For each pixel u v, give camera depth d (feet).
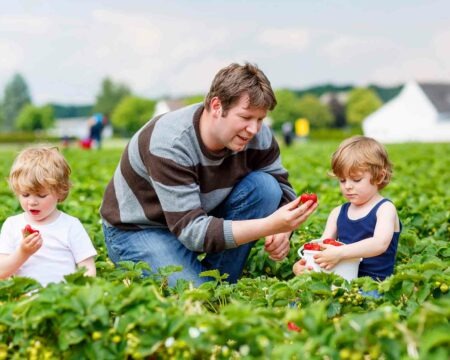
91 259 14.42
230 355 10.30
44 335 10.66
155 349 9.98
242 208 15.80
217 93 13.83
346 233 15.26
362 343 9.23
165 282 14.12
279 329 9.94
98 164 50.83
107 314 10.20
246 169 15.81
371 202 15.12
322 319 9.66
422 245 17.25
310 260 14.33
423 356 8.90
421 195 26.16
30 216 14.26
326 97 394.11
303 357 9.26
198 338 9.76
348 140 15.15
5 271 13.09
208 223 14.01
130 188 15.21
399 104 250.98
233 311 9.75
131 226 15.52
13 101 481.46
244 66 13.93
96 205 23.40
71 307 10.19
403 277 12.05
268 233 13.78
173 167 14.32
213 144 14.57
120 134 400.47
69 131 414.21
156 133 14.61
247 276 17.21
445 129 241.55
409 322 9.50
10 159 61.57
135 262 15.46
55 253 14.07
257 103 13.62
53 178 13.69
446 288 12.28
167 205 14.42
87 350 10.28
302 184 27.91
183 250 15.24
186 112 14.73
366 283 12.12
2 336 10.89
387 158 14.96
